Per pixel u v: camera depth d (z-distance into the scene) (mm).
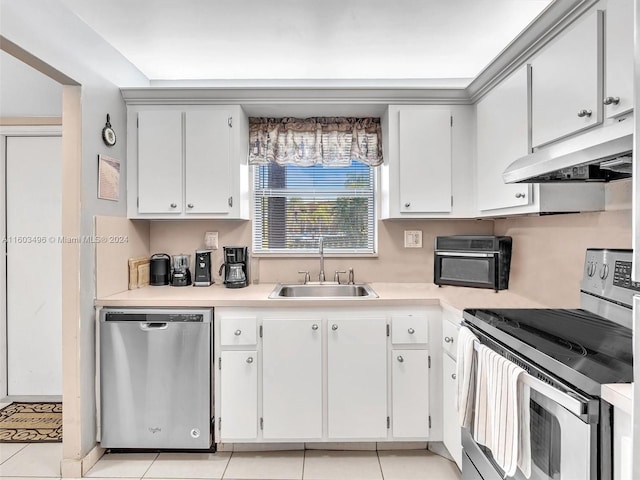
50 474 2100
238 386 2230
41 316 2969
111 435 2230
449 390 2111
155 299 2234
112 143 2369
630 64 1252
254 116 2873
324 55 2611
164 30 2275
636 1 741
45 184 2941
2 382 2957
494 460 1511
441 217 2580
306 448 2352
